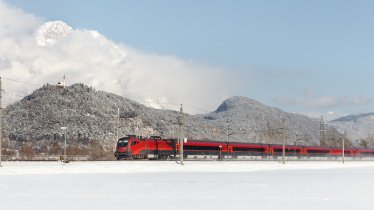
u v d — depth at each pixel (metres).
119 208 31.31
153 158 88.44
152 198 36.53
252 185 48.34
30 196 36.75
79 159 87.38
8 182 47.97
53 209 30.55
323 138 184.50
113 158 97.62
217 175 63.91
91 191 40.66
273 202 35.03
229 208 31.88
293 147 120.44
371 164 122.25
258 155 110.06
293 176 64.31
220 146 100.38
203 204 33.62
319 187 47.03
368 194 40.84
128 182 49.78
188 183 49.66
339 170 86.50
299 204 34.09
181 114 79.25
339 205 33.72
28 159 83.56
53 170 61.91
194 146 94.44
